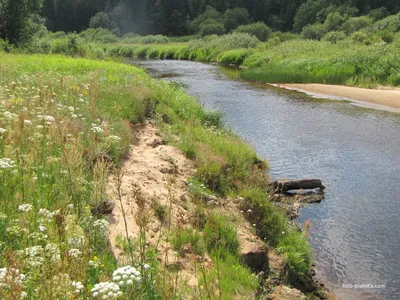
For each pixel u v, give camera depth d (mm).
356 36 41562
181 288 4613
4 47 28797
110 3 89312
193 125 12820
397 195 9938
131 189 7078
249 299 5102
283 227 7664
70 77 13719
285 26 82125
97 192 5668
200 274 5297
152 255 5035
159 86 16828
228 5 86062
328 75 27875
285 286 6016
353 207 9320
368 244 7883
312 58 32406
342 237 8102
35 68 17516
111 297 3070
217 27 70875
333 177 11016
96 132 7863
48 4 84750
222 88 25469
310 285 6629
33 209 4750
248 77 29266
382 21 52969
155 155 9328
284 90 25000
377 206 9383
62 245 4094
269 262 6641
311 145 13805
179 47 54625
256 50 43188
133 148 9656
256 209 7883
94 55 33438
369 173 11336
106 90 12703
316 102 21312
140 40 71688
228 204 8094
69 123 7688
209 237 6180
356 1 71812
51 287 3303
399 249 7734
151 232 5973
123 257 4891
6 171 5492
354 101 21609
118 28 82875
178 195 7457
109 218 5820
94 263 4008
